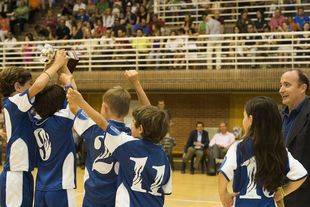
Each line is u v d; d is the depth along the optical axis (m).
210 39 18.58
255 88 16.77
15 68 4.98
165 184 4.40
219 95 18.16
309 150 4.77
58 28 21.45
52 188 4.75
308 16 18.23
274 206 4.07
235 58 16.86
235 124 17.97
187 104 18.53
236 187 4.09
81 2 23.38
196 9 20.50
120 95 4.57
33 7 24.20
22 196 4.82
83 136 4.64
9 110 4.78
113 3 22.62
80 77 18.58
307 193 4.77
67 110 4.87
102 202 4.58
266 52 16.56
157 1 21.30
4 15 24.08
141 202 4.28
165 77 17.69
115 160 4.54
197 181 14.36
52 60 4.79
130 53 18.78
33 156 4.90
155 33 19.48
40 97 4.78
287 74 5.00
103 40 18.11
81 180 14.15
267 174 3.95
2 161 17.61
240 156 4.04
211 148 15.77
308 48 16.97
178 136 18.62
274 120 4.01
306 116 4.82
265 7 19.73
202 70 17.31
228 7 20.12
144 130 4.32
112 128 4.33
